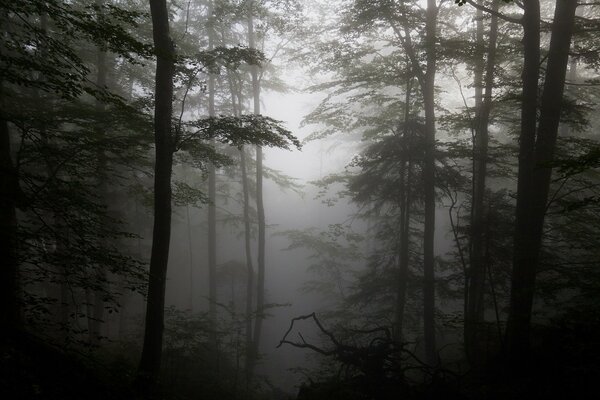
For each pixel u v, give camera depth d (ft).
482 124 40.16
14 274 20.03
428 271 40.96
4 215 20.53
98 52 44.98
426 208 40.81
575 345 21.43
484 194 42.57
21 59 17.98
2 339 15.10
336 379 28.09
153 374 25.49
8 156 24.70
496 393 23.12
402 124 41.98
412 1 39.22
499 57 38.73
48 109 33.55
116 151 32.99
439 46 35.78
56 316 43.62
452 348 49.19
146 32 40.98
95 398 16.12
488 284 40.63
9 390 13.79
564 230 35.63
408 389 24.66
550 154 29.07
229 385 40.96
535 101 29.35
